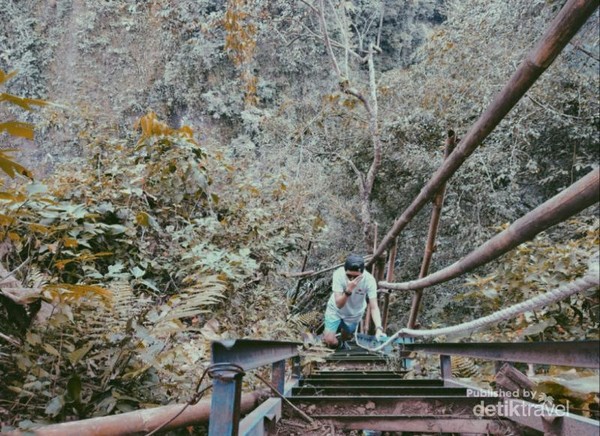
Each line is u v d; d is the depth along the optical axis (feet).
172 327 7.18
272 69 46.06
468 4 23.90
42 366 6.46
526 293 9.45
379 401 7.53
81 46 48.98
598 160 22.09
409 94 28.17
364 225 26.76
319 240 23.44
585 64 19.16
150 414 5.11
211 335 9.78
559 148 23.03
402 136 28.14
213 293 8.09
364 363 15.44
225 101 48.26
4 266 8.66
